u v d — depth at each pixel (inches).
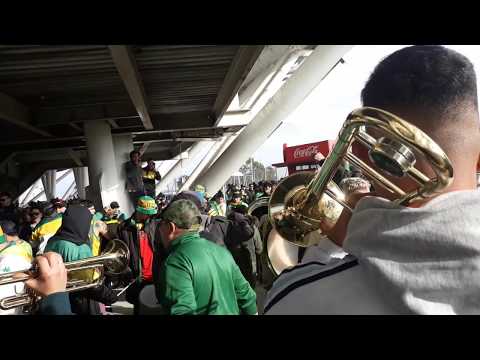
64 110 464.1
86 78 356.8
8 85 354.0
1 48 265.4
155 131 583.5
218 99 472.4
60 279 65.6
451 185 29.4
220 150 940.0
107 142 492.7
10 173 792.9
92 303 138.2
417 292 25.9
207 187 573.6
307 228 68.1
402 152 29.2
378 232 28.5
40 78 343.6
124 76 297.6
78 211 136.5
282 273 36.7
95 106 467.5
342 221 42.8
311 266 34.1
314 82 449.1
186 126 584.7
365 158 36.4
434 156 27.4
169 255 101.3
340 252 41.5
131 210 510.3
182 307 93.1
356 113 31.1
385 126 28.8
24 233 327.0
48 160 912.3
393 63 31.7
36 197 1628.9
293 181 75.6
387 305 27.8
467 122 29.5
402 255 27.0
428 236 25.9
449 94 28.9
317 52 434.3
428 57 29.9
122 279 182.5
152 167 575.2
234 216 217.9
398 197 33.7
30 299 77.9
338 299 29.7
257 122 520.4
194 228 106.3
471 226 25.6
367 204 31.2
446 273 25.5
